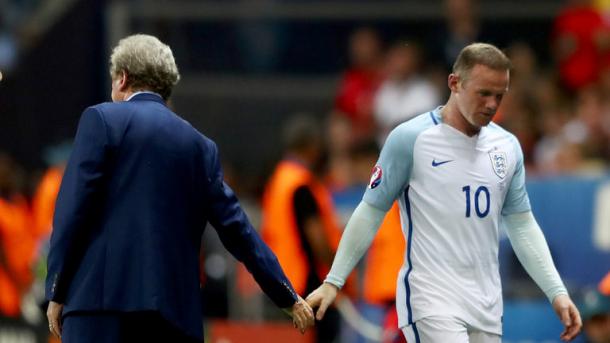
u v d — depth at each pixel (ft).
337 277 78.38
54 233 69.97
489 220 76.54
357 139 149.59
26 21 174.19
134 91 74.33
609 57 162.40
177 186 72.43
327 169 145.07
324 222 122.31
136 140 71.87
